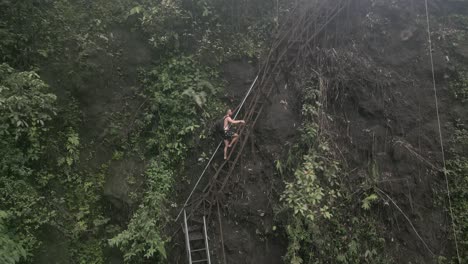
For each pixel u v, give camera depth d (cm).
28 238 662
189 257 728
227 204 824
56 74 794
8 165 678
